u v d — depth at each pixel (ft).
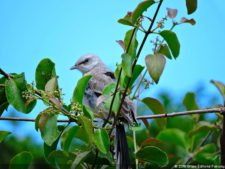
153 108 42.68
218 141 44.37
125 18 32.58
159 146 42.65
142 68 35.42
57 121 35.06
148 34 32.81
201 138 46.06
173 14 35.86
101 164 37.14
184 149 45.80
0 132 36.86
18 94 34.83
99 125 37.52
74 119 34.47
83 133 37.04
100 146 33.37
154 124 49.93
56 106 33.71
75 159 35.42
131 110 39.42
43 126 33.37
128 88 35.70
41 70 37.19
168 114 41.11
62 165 36.47
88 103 44.16
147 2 31.81
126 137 38.81
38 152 53.83
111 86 35.88
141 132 47.32
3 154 53.31
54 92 34.19
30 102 34.81
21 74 35.14
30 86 34.60
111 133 37.86
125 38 33.78
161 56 32.19
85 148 37.17
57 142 36.29
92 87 44.47
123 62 32.40
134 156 41.01
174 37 33.27
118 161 37.17
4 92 36.96
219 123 44.11
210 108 42.47
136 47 33.40
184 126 50.06
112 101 34.99
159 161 36.96
